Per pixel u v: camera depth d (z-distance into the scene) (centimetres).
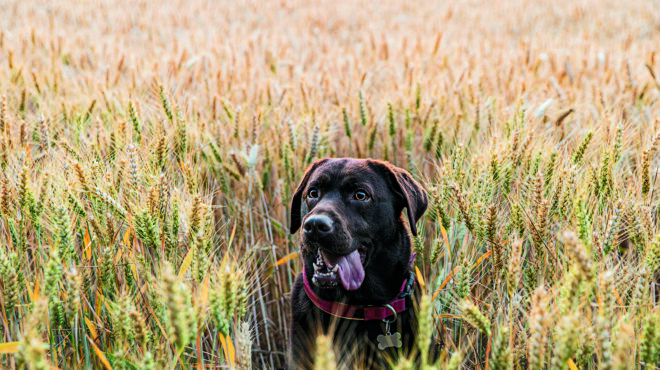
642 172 340
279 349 472
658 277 359
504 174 370
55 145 440
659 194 362
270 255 478
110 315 293
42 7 1505
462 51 960
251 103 614
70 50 837
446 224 342
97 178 316
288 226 512
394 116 527
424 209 365
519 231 317
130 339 241
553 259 297
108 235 297
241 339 242
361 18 1758
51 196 301
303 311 355
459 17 1738
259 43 1018
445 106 567
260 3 2011
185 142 429
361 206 339
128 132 414
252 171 504
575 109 535
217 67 743
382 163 364
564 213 318
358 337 336
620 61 753
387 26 1591
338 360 312
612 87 627
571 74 696
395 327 340
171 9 1670
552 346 255
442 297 349
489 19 1702
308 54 931
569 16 1706
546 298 217
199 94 621
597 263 268
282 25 1562
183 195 327
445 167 373
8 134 411
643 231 299
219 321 227
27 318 246
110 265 276
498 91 647
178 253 308
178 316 199
